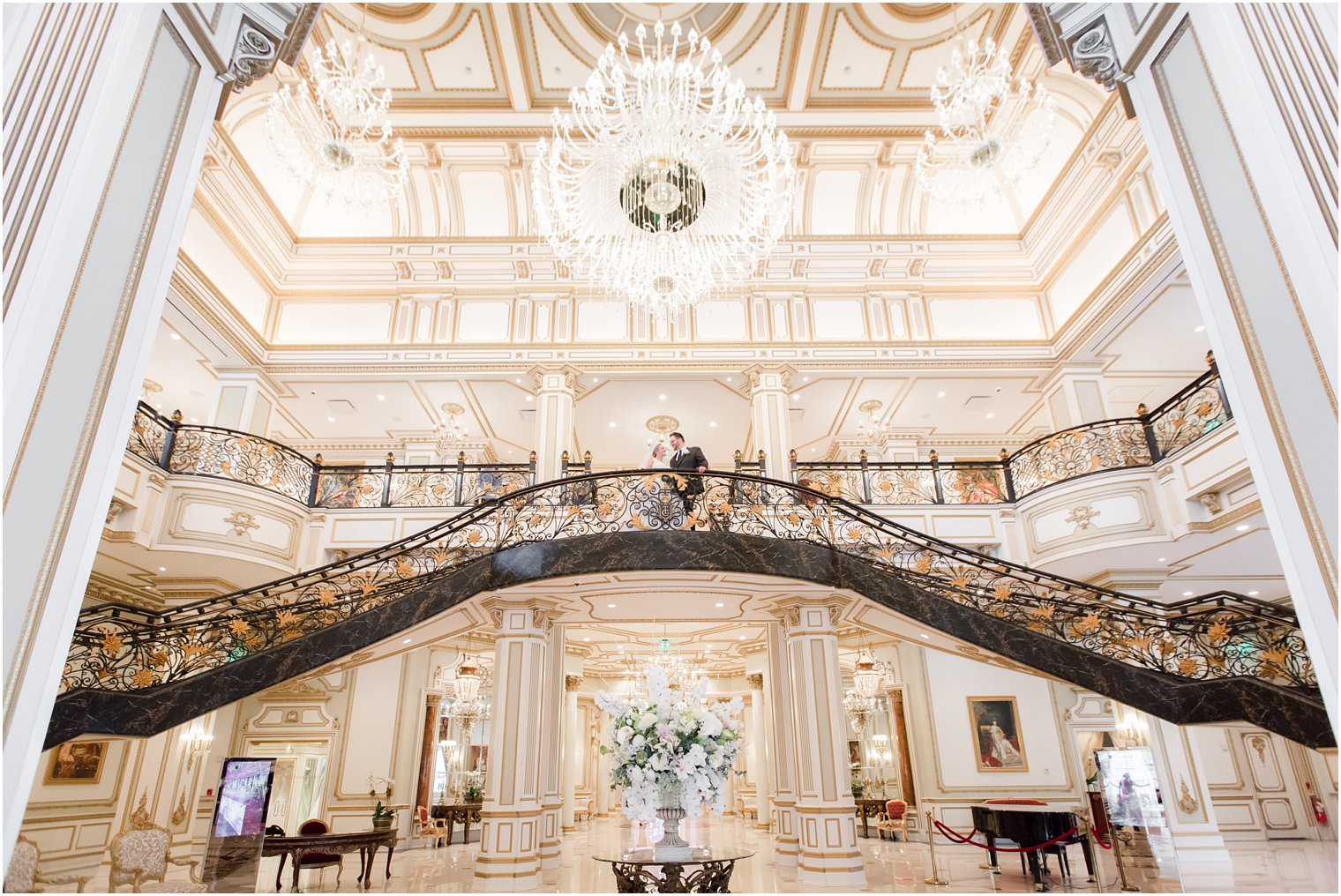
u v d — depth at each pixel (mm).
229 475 10625
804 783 9750
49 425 2104
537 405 12609
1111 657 7219
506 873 9133
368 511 11648
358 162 9617
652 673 6883
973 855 12000
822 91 12211
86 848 10688
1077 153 12070
